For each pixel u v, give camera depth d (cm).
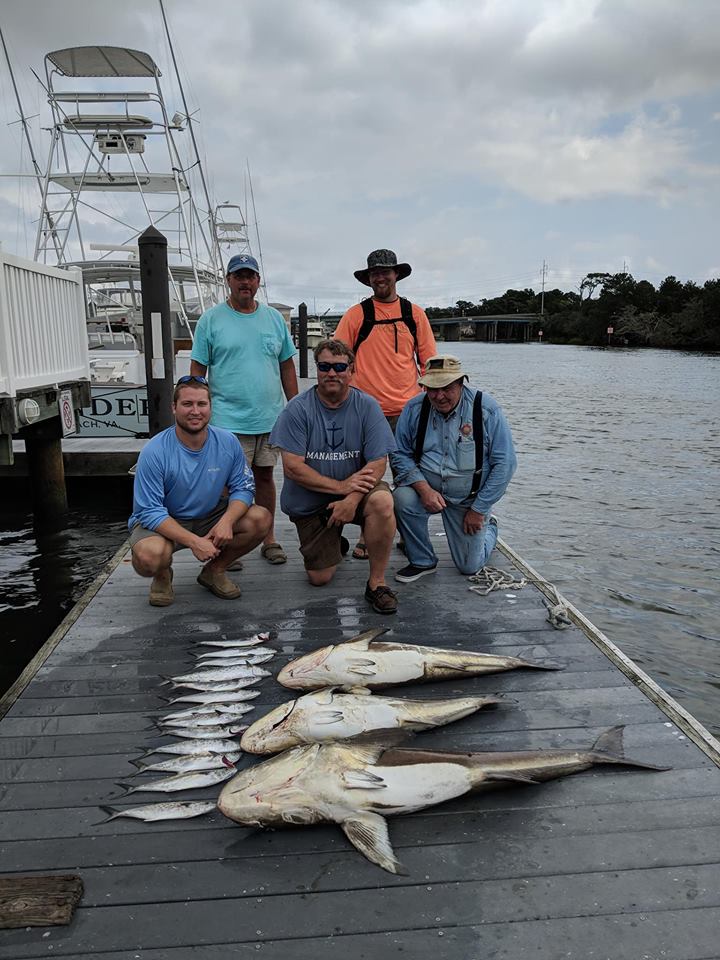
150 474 400
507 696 329
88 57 1180
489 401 447
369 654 336
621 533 873
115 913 207
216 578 443
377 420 420
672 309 9031
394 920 204
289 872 223
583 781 264
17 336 624
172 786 264
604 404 2506
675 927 200
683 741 291
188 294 1717
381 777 250
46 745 291
